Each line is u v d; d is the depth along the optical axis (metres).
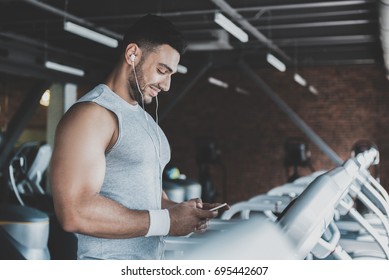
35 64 9.59
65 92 10.91
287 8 7.71
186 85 10.23
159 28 1.60
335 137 11.56
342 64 11.23
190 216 1.60
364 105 11.40
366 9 7.60
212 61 10.61
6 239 4.18
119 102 1.60
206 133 12.42
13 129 9.71
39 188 6.07
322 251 1.89
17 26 8.86
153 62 1.60
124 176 1.59
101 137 1.50
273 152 12.01
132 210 1.53
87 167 1.46
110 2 7.50
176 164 12.59
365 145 9.02
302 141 11.72
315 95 11.68
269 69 11.96
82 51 10.72
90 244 1.60
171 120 12.64
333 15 8.19
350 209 2.31
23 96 12.89
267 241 1.36
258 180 12.11
